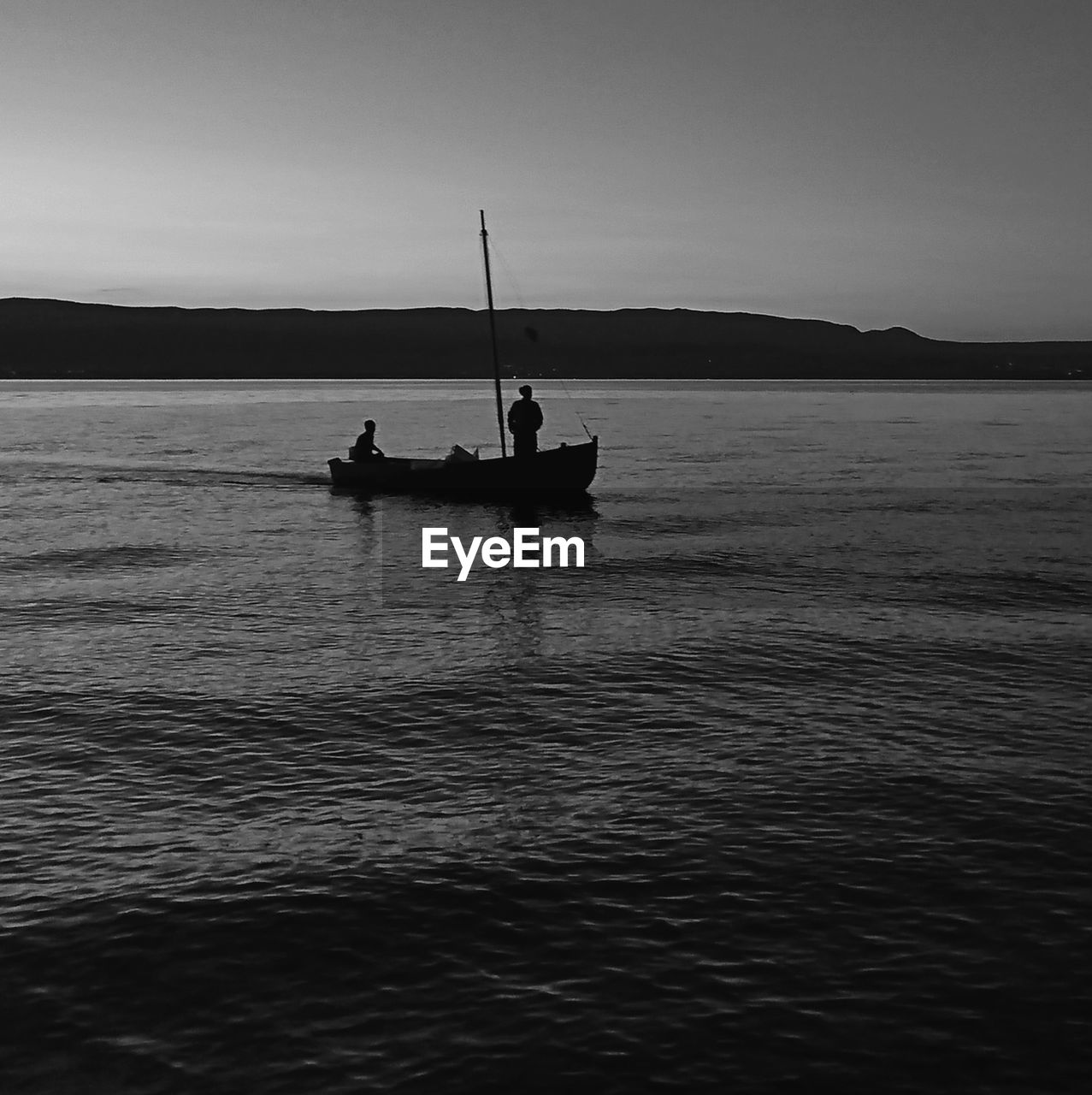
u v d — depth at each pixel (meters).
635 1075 7.04
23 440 76.19
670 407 158.62
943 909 9.09
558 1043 7.36
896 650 17.67
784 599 21.91
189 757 12.72
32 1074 7.05
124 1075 7.04
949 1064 7.12
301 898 9.31
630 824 10.83
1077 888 9.45
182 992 7.95
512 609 21.03
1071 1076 7.01
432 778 12.06
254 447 69.56
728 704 14.78
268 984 8.06
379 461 42.81
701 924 8.88
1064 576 24.33
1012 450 68.12
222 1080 6.98
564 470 37.91
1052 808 11.17
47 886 9.52
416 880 9.64
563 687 15.61
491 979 8.12
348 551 28.28
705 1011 7.70
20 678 16.02
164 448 68.31
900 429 94.69
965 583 23.55
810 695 15.16
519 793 11.63
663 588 23.20
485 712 14.45
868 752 12.84
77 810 11.17
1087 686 15.58
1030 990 7.94
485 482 38.72
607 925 8.88
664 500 40.09
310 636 18.72
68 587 23.17
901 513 36.19
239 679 15.96
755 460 59.25
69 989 7.98
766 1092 6.88
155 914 9.03
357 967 8.27
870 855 10.11
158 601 21.78
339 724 13.94
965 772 12.16
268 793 11.64
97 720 14.03
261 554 27.67
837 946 8.53
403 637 18.69
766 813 11.08
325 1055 7.25
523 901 9.27
